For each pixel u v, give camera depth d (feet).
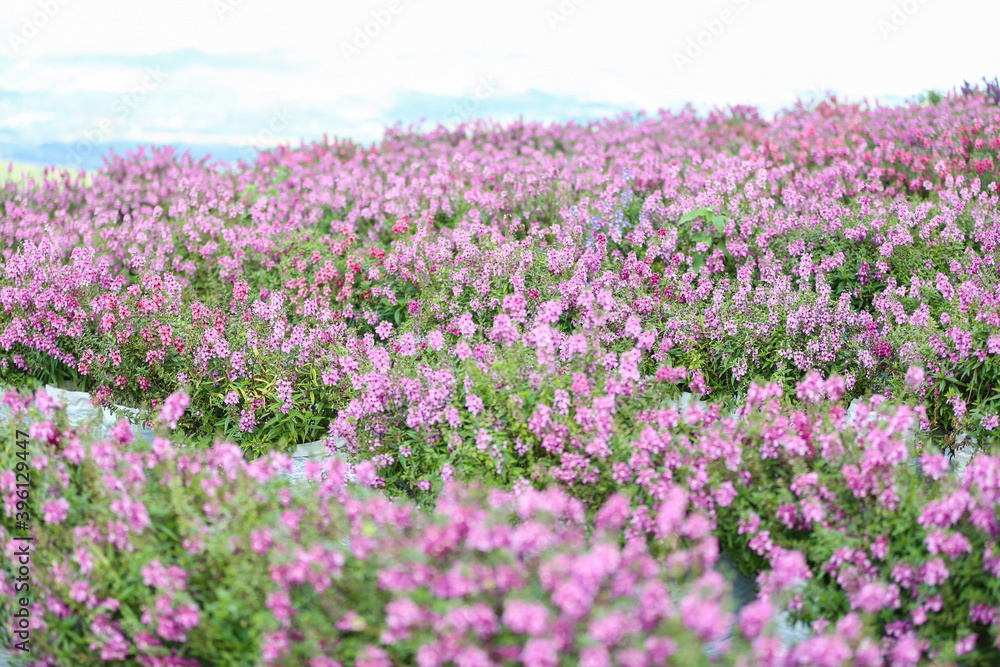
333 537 12.89
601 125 54.19
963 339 19.44
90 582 12.81
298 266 27.02
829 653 9.95
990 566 12.99
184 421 21.34
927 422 17.67
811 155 38.55
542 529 11.01
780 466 15.79
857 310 25.22
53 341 22.76
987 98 45.42
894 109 46.98
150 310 22.72
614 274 23.58
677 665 9.68
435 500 17.22
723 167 35.91
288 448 20.72
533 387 17.51
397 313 25.12
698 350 21.63
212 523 13.37
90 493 14.07
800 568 12.25
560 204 31.68
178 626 12.00
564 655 10.12
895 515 14.15
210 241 30.48
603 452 15.80
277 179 41.50
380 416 18.63
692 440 16.43
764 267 25.35
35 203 40.01
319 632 11.30
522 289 22.75
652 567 10.74
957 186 30.30
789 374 21.53
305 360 21.49
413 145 51.55
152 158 46.01
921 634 12.89
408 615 10.53
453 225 32.09
